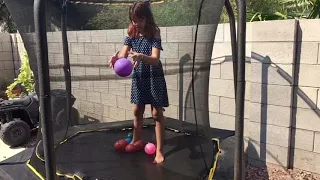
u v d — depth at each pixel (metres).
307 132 3.15
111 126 3.96
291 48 3.07
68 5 2.99
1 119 4.52
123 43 3.27
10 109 4.38
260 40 3.29
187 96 3.01
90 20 3.30
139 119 3.43
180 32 2.88
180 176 2.81
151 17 2.92
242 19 2.10
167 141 3.42
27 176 2.86
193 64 2.85
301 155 3.23
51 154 2.08
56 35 2.77
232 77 3.74
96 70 3.55
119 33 3.37
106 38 3.46
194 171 2.88
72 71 3.30
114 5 3.31
